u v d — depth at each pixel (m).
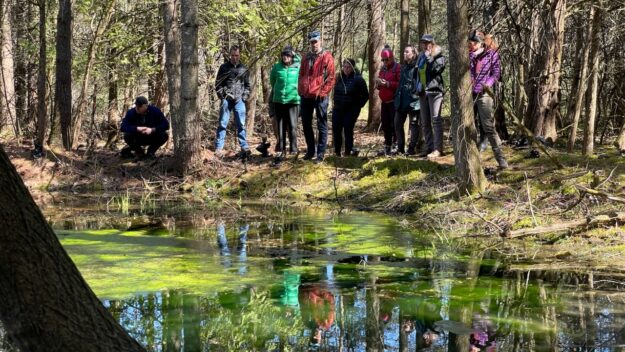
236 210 11.64
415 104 12.57
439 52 12.17
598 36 11.24
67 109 15.10
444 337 5.38
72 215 11.27
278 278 7.22
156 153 15.20
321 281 7.09
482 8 9.96
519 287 6.82
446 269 7.61
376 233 9.59
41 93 14.82
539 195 10.00
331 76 12.78
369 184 12.31
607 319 5.77
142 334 5.50
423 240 9.12
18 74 18.92
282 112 13.67
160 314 6.01
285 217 10.98
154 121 14.58
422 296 6.54
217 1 15.62
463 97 10.14
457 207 10.23
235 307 6.24
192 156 13.79
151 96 20.89
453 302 6.34
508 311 6.04
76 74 17.94
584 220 8.74
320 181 12.89
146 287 6.84
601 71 13.02
